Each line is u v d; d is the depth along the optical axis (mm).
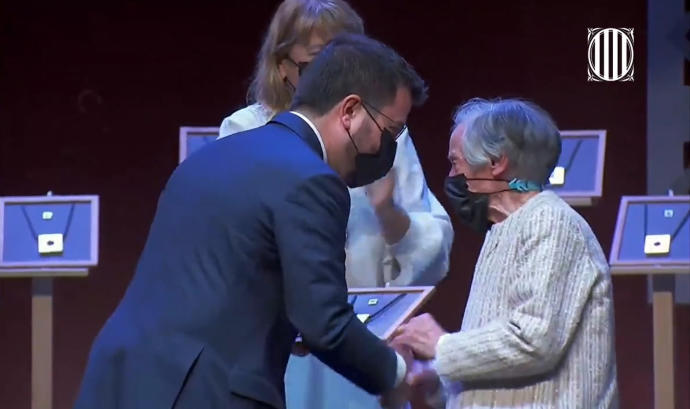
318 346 8398
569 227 9102
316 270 8367
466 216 9609
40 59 19078
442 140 18438
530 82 18297
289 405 11188
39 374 14992
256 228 8477
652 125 18109
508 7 18266
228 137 9102
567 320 8953
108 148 19156
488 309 9203
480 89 18359
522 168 9406
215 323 8422
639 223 14336
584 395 9031
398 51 18438
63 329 19453
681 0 17922
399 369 8891
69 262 14539
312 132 8922
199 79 18969
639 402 18359
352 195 11211
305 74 9148
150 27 18984
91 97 19109
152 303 8625
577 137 15141
